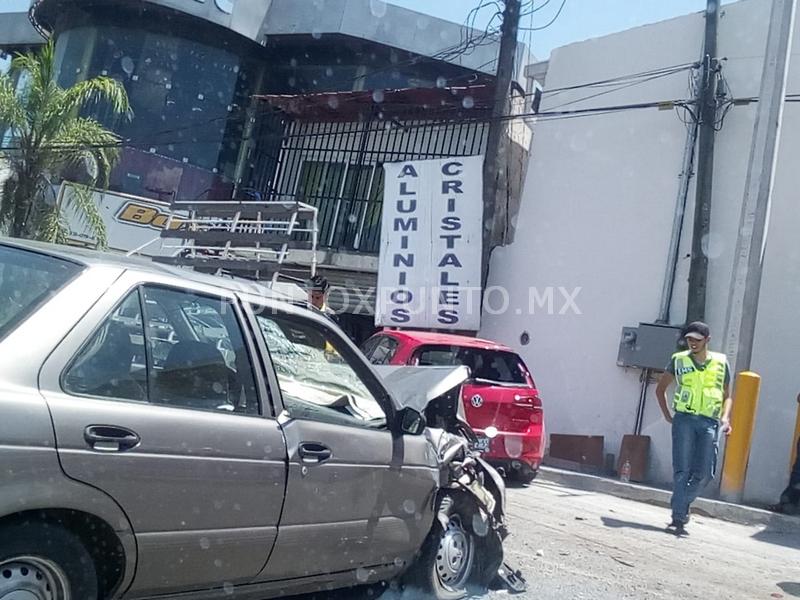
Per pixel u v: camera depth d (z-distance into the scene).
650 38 13.27
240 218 8.55
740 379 9.95
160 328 3.48
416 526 4.60
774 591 6.04
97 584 3.16
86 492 3.01
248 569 3.66
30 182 15.27
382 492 4.31
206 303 3.71
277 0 19.39
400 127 16.94
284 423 3.82
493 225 14.85
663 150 12.82
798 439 10.02
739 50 12.29
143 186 18.08
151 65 18.84
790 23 10.31
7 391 2.88
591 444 12.41
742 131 12.09
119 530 3.13
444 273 14.13
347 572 4.23
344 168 17.52
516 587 5.31
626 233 13.03
